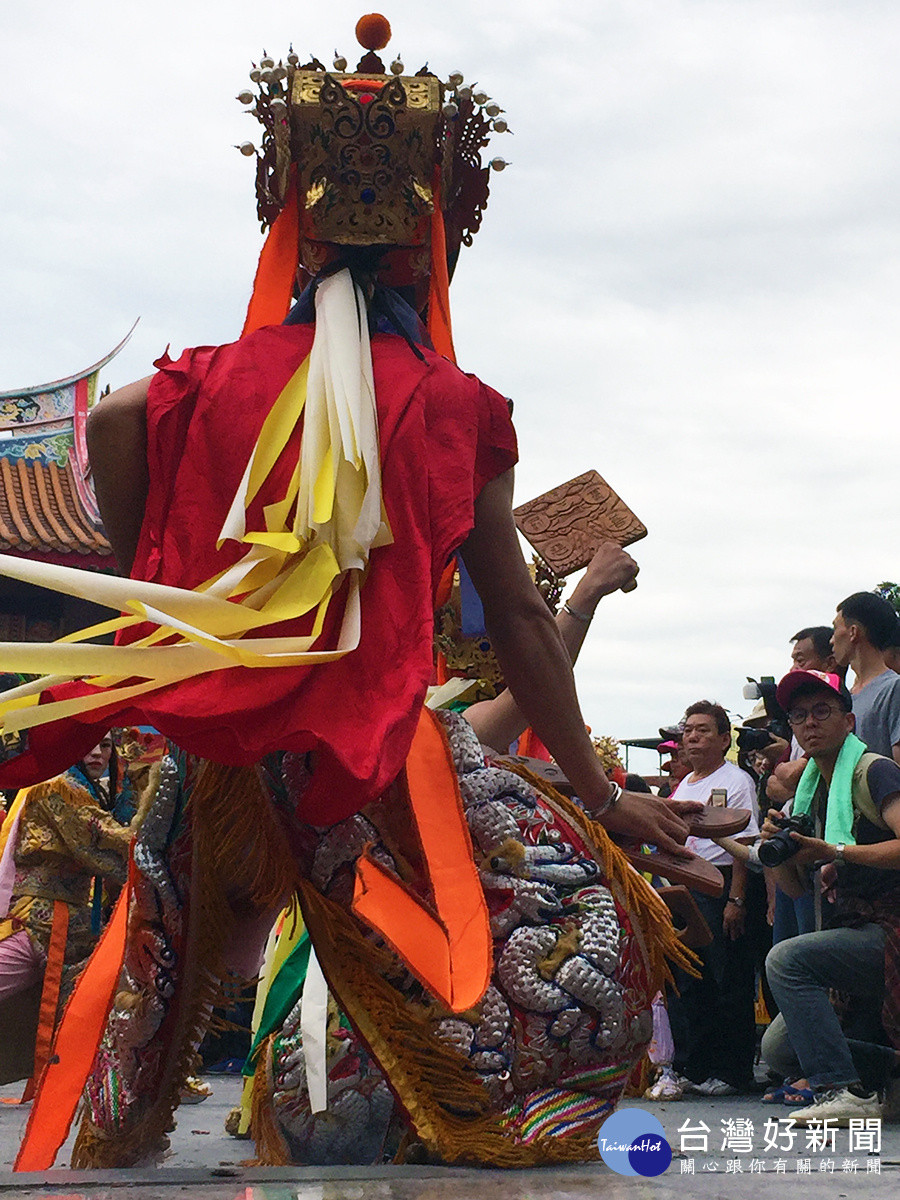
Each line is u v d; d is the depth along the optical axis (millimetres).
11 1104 4660
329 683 1975
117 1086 2238
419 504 2113
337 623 2053
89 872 4730
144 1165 2287
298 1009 2617
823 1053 4344
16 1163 2244
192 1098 4609
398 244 2434
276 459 2127
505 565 2289
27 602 20938
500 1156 1975
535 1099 2066
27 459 22438
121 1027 2229
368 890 1962
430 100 2436
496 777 2205
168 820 2191
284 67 2455
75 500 22062
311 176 2420
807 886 4973
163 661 1917
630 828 2391
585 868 2186
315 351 2209
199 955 2209
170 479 2146
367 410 2131
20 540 20297
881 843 4535
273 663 1908
